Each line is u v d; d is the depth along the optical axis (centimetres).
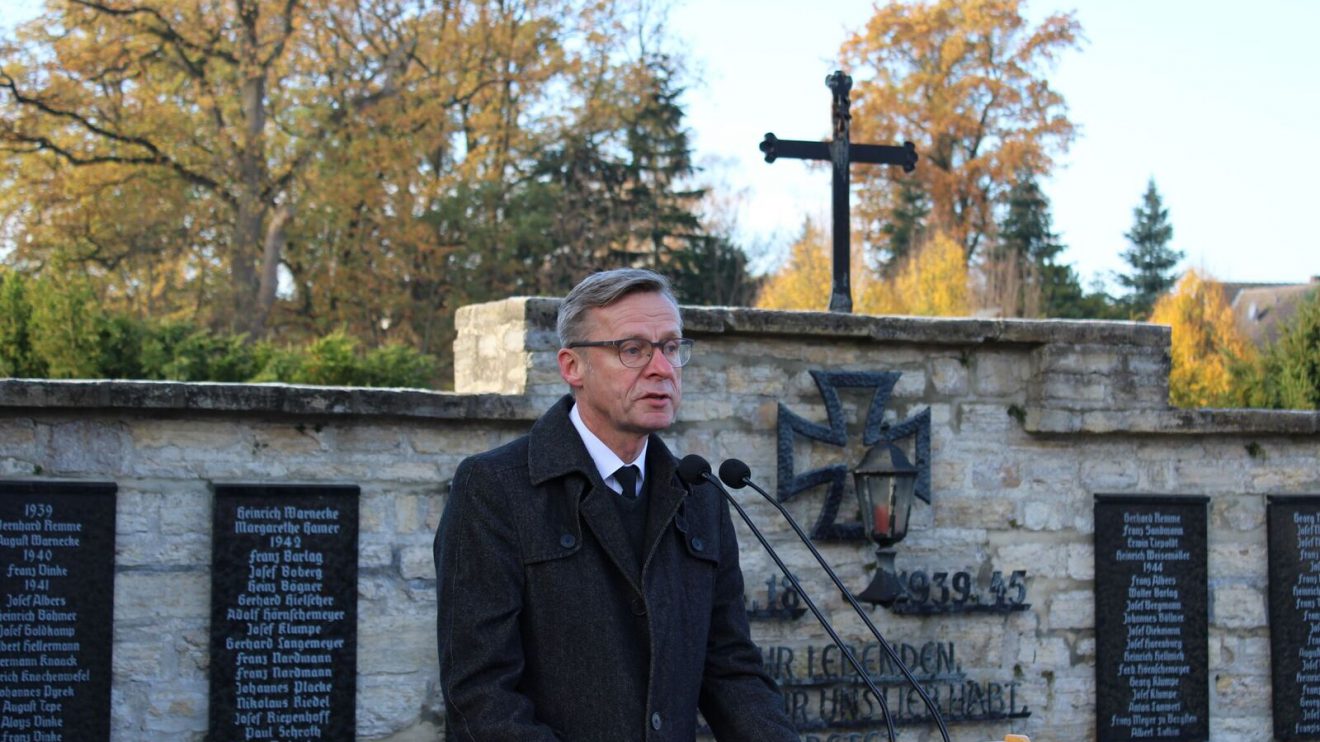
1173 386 2002
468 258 2380
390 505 638
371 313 2291
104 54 2012
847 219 762
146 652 601
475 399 642
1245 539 764
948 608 715
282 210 2145
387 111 2170
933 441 724
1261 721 759
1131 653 739
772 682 341
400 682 634
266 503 613
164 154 2092
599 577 315
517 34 2333
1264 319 3719
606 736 307
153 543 604
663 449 336
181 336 1314
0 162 2028
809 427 695
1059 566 738
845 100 766
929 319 713
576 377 330
